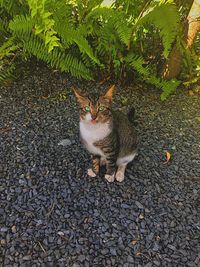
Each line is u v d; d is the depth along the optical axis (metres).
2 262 0.67
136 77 1.15
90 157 0.91
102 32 1.03
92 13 0.99
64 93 1.12
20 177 0.84
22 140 0.95
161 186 0.85
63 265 0.67
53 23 0.89
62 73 1.18
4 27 1.09
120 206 0.79
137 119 1.05
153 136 0.99
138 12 1.08
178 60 1.12
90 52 0.99
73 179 0.85
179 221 0.77
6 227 0.73
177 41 1.06
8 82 1.14
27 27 0.93
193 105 1.12
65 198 0.80
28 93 1.12
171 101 1.13
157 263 0.69
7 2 1.01
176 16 0.91
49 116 1.04
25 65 1.20
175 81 1.11
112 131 0.77
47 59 1.03
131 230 0.74
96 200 0.80
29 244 0.71
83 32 1.01
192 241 0.73
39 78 1.17
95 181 0.85
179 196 0.83
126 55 1.11
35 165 0.88
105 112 0.73
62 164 0.88
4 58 1.18
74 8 1.10
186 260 0.70
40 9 0.88
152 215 0.78
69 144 0.94
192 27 1.07
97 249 0.70
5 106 1.07
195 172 0.89
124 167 0.87
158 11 0.92
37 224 0.74
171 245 0.72
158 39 1.14
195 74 1.17
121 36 0.98
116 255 0.70
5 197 0.80
